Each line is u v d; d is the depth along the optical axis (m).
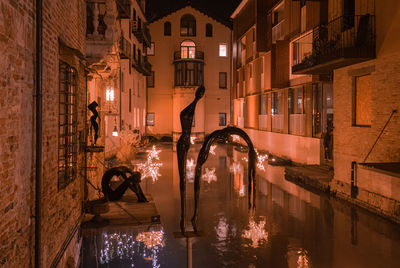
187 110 2.83
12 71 3.69
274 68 21.84
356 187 11.19
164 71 40.69
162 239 7.90
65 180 6.41
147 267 6.39
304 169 16.00
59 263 5.53
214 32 41.25
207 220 9.45
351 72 11.45
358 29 10.48
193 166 19.72
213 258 6.78
